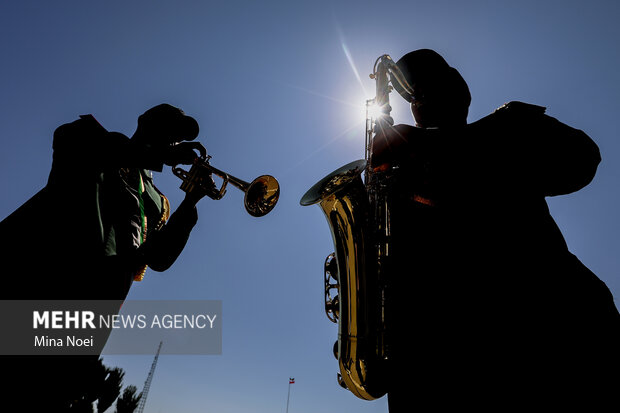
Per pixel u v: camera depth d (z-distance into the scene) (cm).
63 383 190
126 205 253
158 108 268
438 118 240
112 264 220
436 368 168
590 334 159
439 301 177
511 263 175
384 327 263
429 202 203
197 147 296
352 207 318
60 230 203
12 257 190
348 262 317
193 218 288
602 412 145
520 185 195
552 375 152
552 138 193
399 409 179
